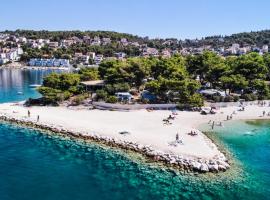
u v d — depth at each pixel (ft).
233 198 154.61
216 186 165.48
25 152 214.90
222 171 182.91
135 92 395.75
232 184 168.45
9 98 466.70
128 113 319.68
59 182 169.37
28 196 153.79
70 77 404.16
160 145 217.36
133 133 246.68
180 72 383.45
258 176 180.04
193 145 219.61
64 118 296.30
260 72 445.78
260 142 246.47
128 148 216.95
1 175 176.55
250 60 450.71
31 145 229.04
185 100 342.64
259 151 224.74
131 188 162.81
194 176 175.52
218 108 355.15
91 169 186.29
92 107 346.74
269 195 158.92
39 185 165.58
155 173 179.32
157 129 260.21
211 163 186.29
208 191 160.15
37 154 211.00
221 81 414.82
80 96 378.12
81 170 184.96
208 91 400.47
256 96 400.88
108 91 381.40
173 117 302.45
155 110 335.88
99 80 451.94
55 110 334.65
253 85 414.62
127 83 400.67
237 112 342.23
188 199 152.46
